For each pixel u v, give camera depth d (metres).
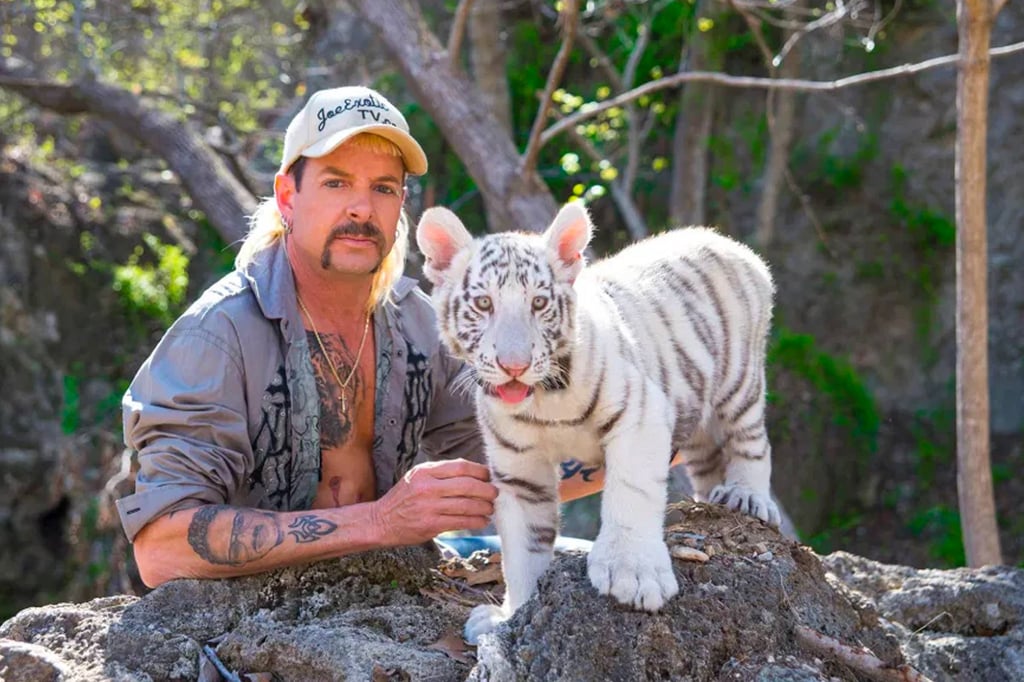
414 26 8.55
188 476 3.75
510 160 8.34
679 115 12.06
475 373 3.63
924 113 12.13
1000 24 11.80
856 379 12.04
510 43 13.06
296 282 4.12
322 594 3.81
